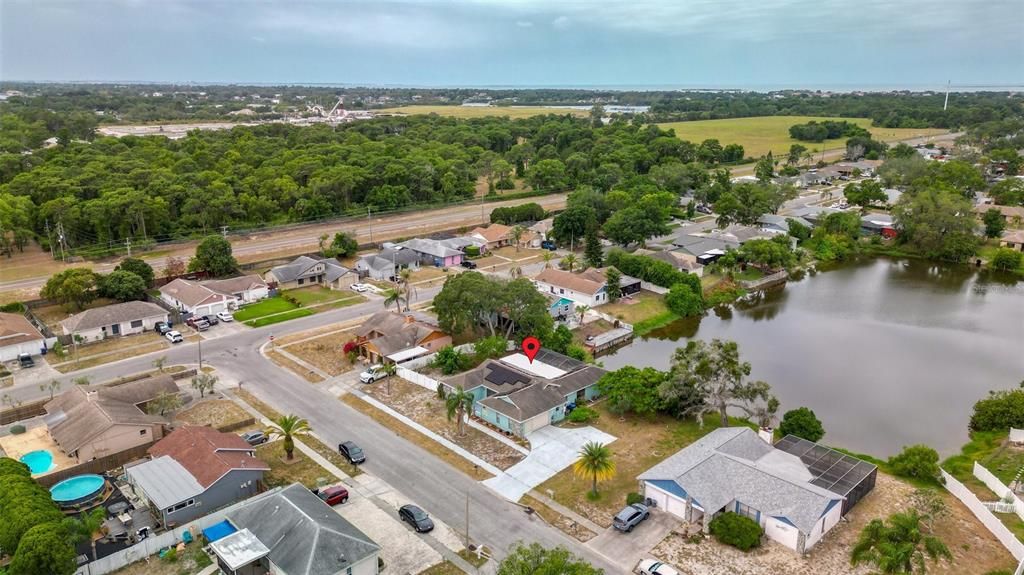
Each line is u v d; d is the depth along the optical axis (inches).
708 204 7480.3
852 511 2224.4
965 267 5605.3
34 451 2509.8
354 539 1879.9
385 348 3368.6
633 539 2069.4
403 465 2481.5
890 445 2738.7
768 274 5167.3
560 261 5300.2
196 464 2257.6
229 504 2206.0
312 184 6663.4
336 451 2568.9
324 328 3902.6
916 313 4451.3
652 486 2235.5
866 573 1916.8
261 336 3769.7
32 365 3329.2
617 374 2925.7
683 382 2770.7
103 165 6727.4
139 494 2241.6
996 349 3801.7
